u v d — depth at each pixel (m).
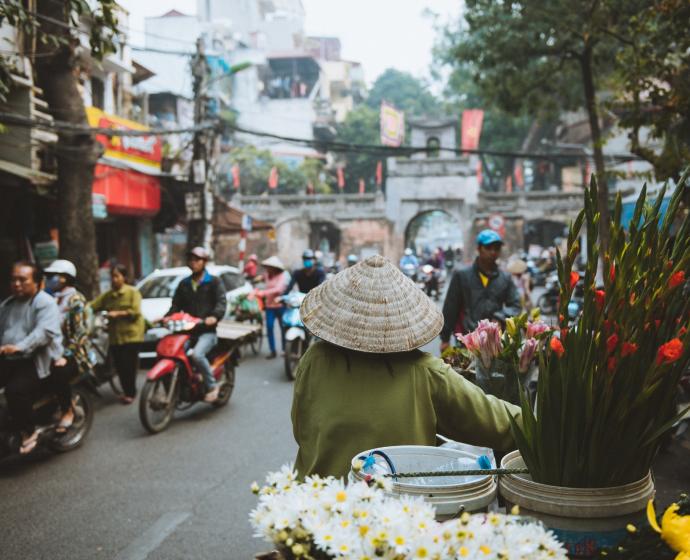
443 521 1.71
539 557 1.41
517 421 2.12
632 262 1.66
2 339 5.05
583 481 1.70
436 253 31.31
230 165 38.56
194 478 4.86
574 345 1.69
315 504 1.50
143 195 15.82
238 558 3.52
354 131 47.53
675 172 6.59
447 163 35.09
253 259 16.34
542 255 28.12
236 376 9.13
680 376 1.70
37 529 3.92
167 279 10.78
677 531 1.49
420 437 2.07
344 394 2.09
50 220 11.82
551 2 12.11
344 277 2.21
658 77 7.03
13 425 5.05
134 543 3.71
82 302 5.68
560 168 38.69
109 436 6.10
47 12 8.46
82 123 9.11
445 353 3.25
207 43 41.81
